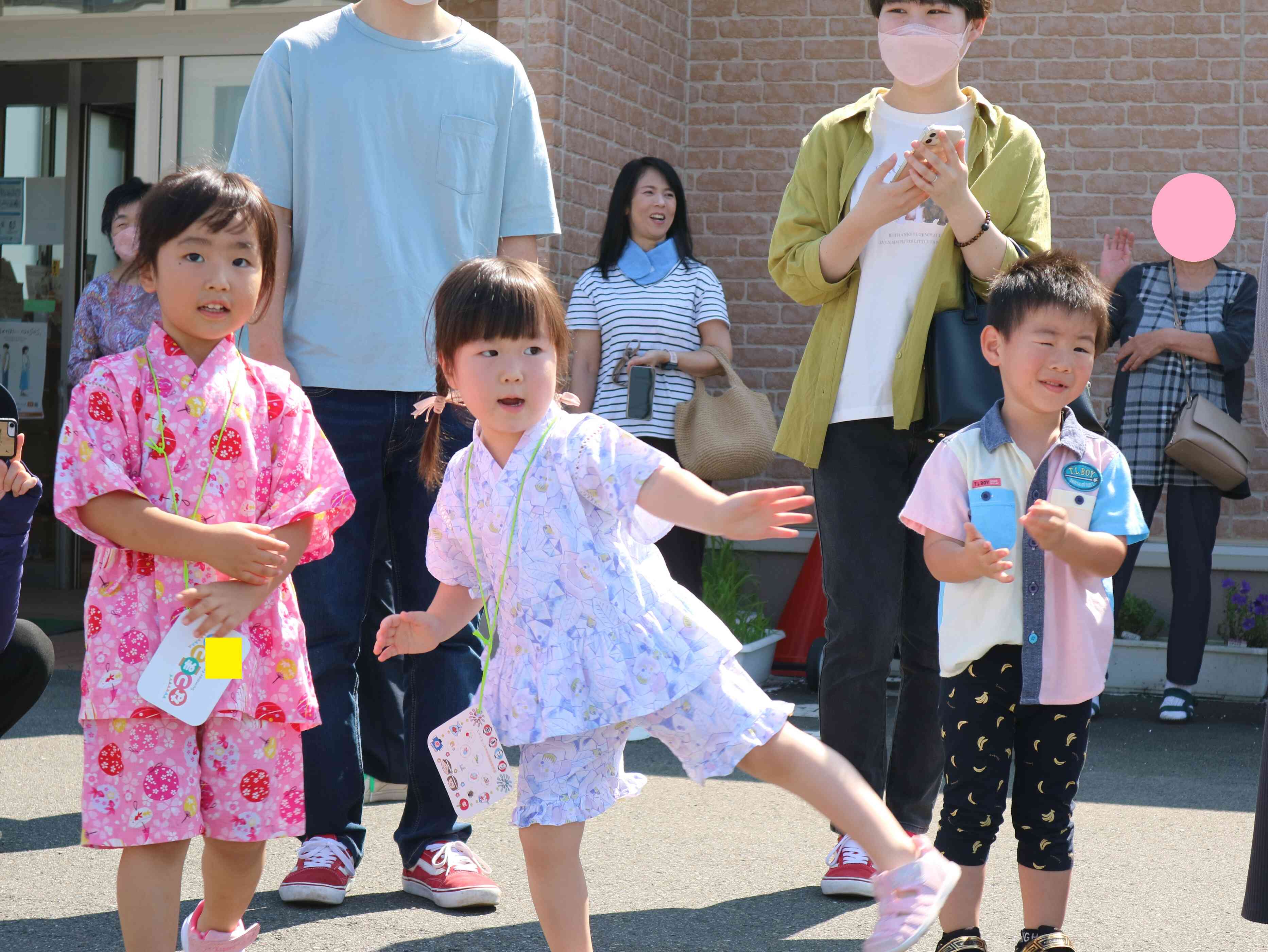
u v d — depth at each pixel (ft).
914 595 12.28
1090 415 10.81
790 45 26.37
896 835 8.36
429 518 12.00
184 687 8.58
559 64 22.61
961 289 11.96
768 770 8.54
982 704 9.98
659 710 8.55
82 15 28.19
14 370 30.50
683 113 26.84
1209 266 21.47
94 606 8.84
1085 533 9.57
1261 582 23.66
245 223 9.15
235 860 9.18
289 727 9.24
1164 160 25.08
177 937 9.80
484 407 8.96
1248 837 14.14
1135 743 19.07
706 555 24.97
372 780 15.43
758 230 26.58
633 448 8.78
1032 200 12.38
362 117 12.19
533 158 13.06
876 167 12.49
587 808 8.54
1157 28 25.04
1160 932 11.07
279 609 9.25
